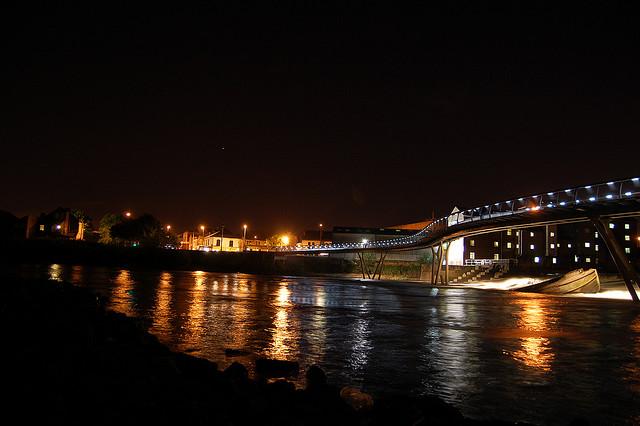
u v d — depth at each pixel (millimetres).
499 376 17719
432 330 29812
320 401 12016
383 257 135875
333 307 43875
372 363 19516
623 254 62594
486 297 65688
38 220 165875
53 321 19172
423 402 12227
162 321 29828
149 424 8523
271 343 23344
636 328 33125
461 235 95625
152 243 159625
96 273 90750
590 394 15555
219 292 56156
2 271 80188
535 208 69000
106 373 11203
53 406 8672
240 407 10555
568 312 44656
